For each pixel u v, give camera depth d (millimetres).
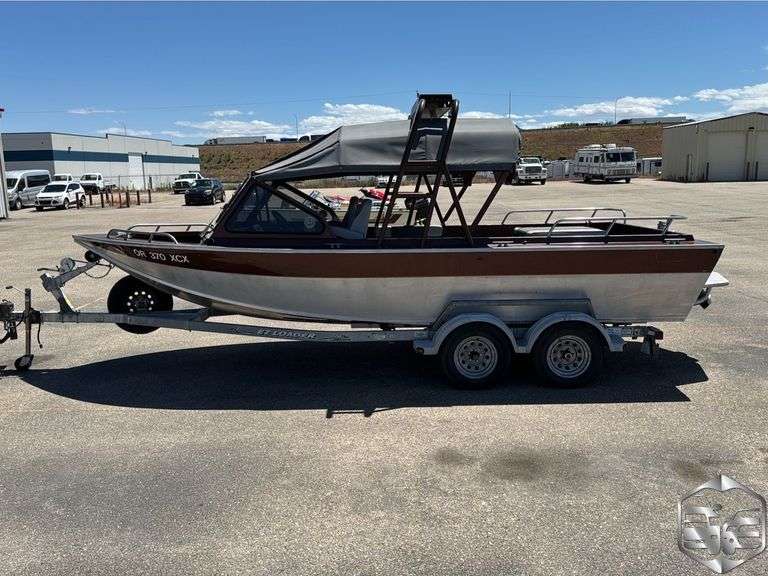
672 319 5816
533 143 91500
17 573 3232
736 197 29562
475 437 4711
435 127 5430
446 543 3414
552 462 4305
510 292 5641
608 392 5621
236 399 5625
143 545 3445
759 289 10008
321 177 5703
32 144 58094
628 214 22203
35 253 16141
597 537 3447
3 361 6910
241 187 5922
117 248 5977
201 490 4012
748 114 41875
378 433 4824
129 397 5723
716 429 4809
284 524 3617
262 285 5707
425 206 6992
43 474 4277
